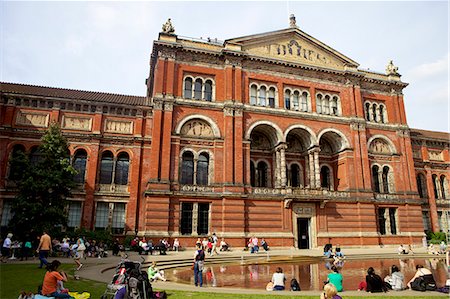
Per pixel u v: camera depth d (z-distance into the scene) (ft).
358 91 138.62
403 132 141.79
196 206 107.96
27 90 112.57
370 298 40.60
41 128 106.83
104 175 111.34
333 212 120.57
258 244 108.47
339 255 92.43
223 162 114.01
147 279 35.91
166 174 106.73
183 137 113.80
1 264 65.57
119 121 115.34
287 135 134.10
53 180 88.33
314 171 126.21
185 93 118.93
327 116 131.23
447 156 160.66
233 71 122.93
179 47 118.52
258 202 112.78
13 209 85.66
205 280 59.52
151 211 102.17
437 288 47.60
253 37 127.13
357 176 127.44
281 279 48.96
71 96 113.09
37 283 47.21
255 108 122.31
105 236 99.45
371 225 123.44
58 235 90.94
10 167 102.27
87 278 53.36
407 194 134.21
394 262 89.45
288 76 130.93
